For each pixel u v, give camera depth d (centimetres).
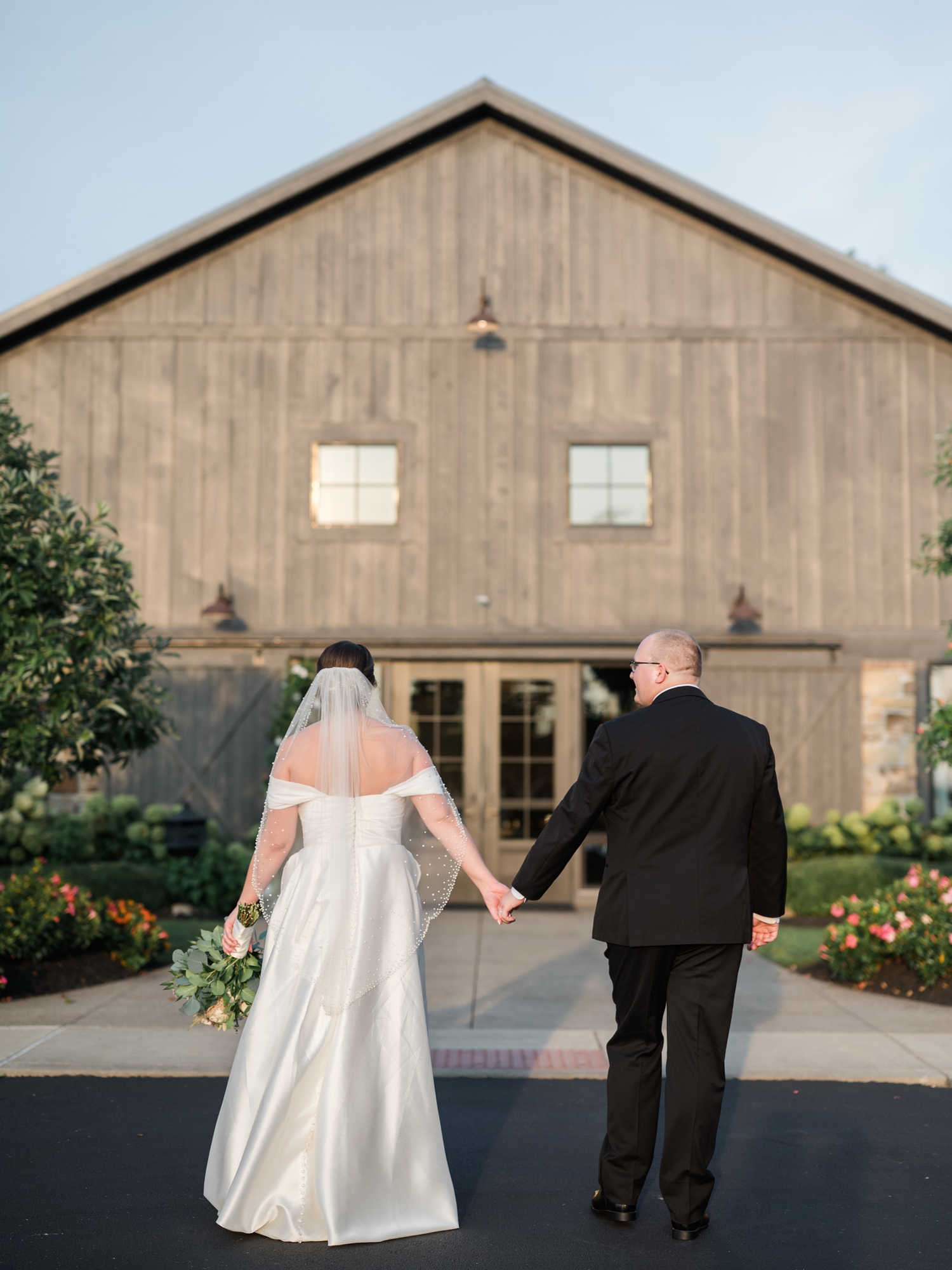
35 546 733
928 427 1191
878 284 1168
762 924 367
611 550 1185
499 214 1216
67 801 1154
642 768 344
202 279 1205
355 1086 329
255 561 1183
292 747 360
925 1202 366
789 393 1196
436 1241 328
